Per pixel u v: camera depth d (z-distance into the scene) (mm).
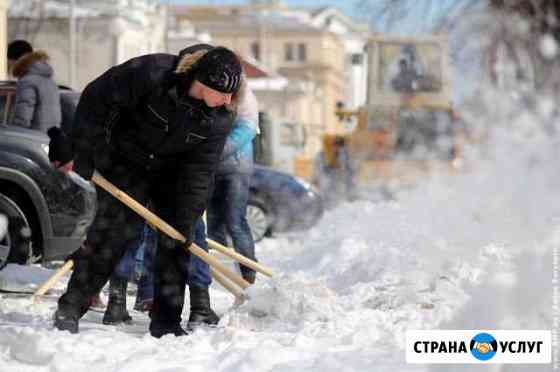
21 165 14547
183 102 9859
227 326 10227
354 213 24781
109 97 9859
